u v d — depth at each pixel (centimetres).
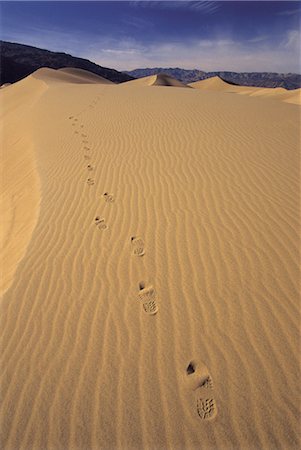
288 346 252
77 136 863
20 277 346
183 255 357
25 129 1126
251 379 234
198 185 502
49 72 4041
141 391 233
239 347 255
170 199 472
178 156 628
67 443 210
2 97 2784
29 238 419
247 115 909
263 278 313
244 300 293
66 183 568
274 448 201
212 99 1250
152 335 273
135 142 744
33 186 624
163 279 328
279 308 282
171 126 843
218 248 360
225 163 571
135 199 484
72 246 390
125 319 290
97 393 234
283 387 228
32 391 239
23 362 260
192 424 214
